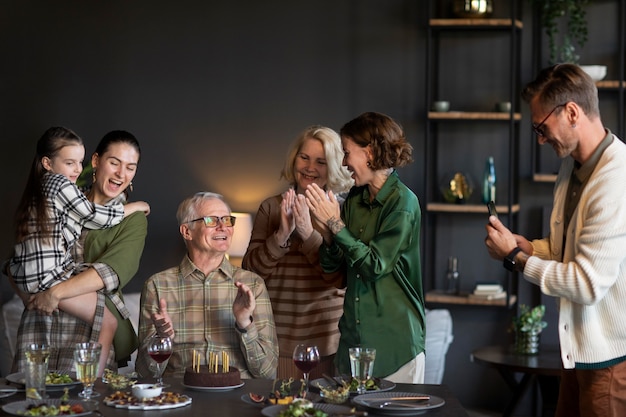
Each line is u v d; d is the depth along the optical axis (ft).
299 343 13.32
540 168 21.44
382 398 9.75
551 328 21.13
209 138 22.89
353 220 12.53
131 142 13.12
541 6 20.99
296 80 22.49
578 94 10.43
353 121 12.23
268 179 22.68
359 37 22.16
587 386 10.71
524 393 18.52
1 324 19.83
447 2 21.72
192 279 12.09
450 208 20.89
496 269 21.62
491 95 21.56
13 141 23.36
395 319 12.12
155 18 22.97
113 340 12.89
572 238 10.62
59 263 12.42
